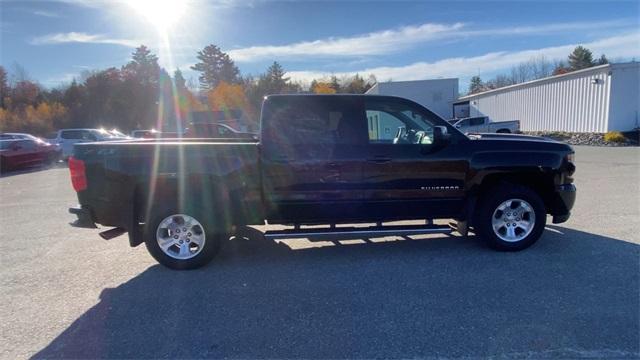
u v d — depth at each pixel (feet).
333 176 15.65
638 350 9.46
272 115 15.72
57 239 20.38
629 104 74.18
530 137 18.12
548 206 17.06
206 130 68.13
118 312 12.09
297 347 9.96
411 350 9.70
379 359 9.38
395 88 158.40
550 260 15.24
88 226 15.65
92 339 10.62
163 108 215.92
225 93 220.23
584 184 31.63
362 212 16.05
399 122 16.35
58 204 30.60
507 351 9.54
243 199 15.58
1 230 22.49
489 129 89.61
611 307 11.46
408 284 13.47
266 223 16.02
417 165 15.87
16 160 56.80
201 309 12.13
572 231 18.88
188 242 15.49
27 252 18.19
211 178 15.29
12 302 12.95
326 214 15.96
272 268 15.39
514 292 12.59
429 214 16.37
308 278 14.29
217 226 15.37
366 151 15.71
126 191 15.23
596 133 77.36
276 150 15.53
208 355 9.73
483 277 13.83
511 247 16.24
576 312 11.23
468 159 16.07
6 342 10.58
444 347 9.78
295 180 15.61
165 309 12.20
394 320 11.13
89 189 15.33
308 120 15.81
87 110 192.54
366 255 16.47
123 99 195.42
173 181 15.20
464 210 16.48
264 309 12.01
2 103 193.36
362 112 16.03
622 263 14.73
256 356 9.62
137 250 18.17
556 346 9.68
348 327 10.83
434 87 157.69
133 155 15.19
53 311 12.27
